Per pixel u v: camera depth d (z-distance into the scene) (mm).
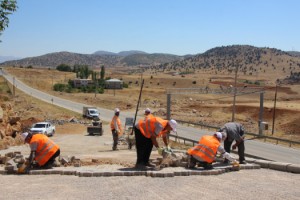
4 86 119500
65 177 12219
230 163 14000
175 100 110312
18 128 35062
